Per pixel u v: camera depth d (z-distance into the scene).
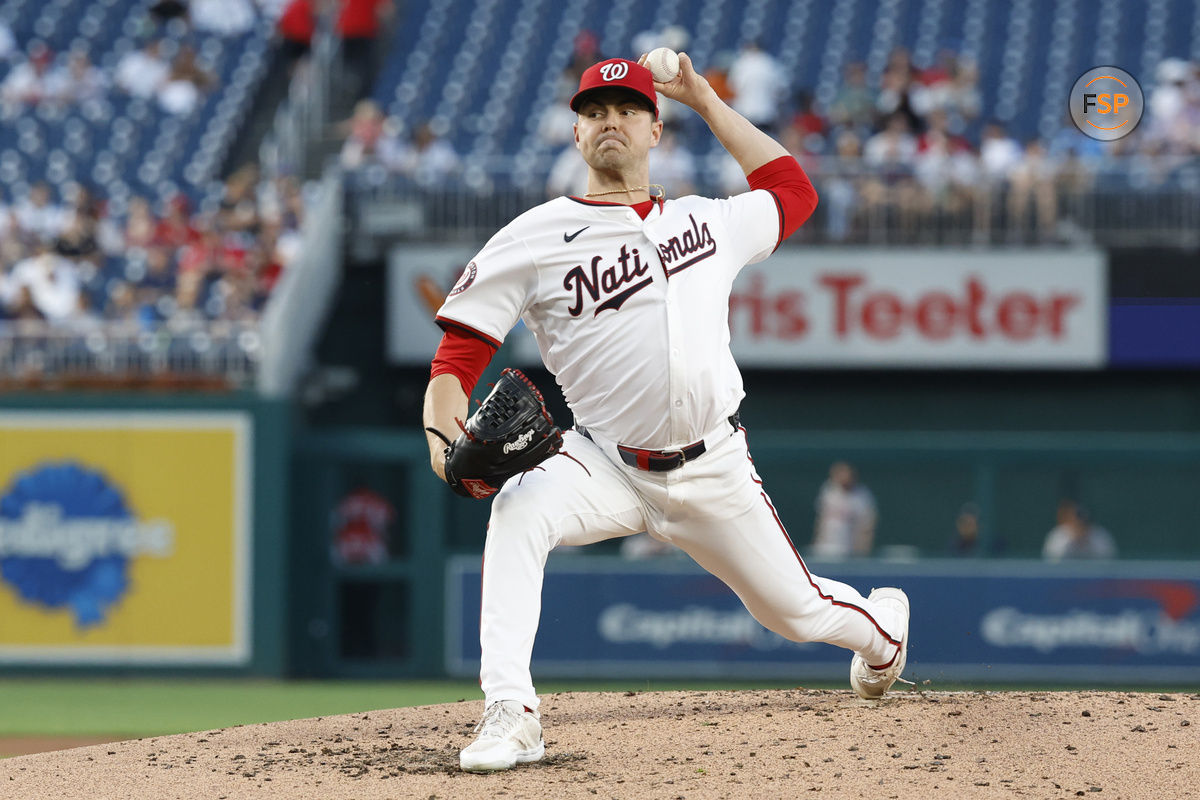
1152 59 64.94
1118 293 52.47
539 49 68.00
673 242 16.55
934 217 53.50
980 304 52.25
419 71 67.19
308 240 52.50
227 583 48.41
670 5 70.56
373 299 55.59
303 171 62.44
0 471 48.66
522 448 16.16
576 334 16.61
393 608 52.41
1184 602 47.34
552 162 58.44
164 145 63.03
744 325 52.81
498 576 16.67
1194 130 55.75
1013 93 63.66
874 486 54.53
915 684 21.27
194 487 48.56
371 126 59.03
